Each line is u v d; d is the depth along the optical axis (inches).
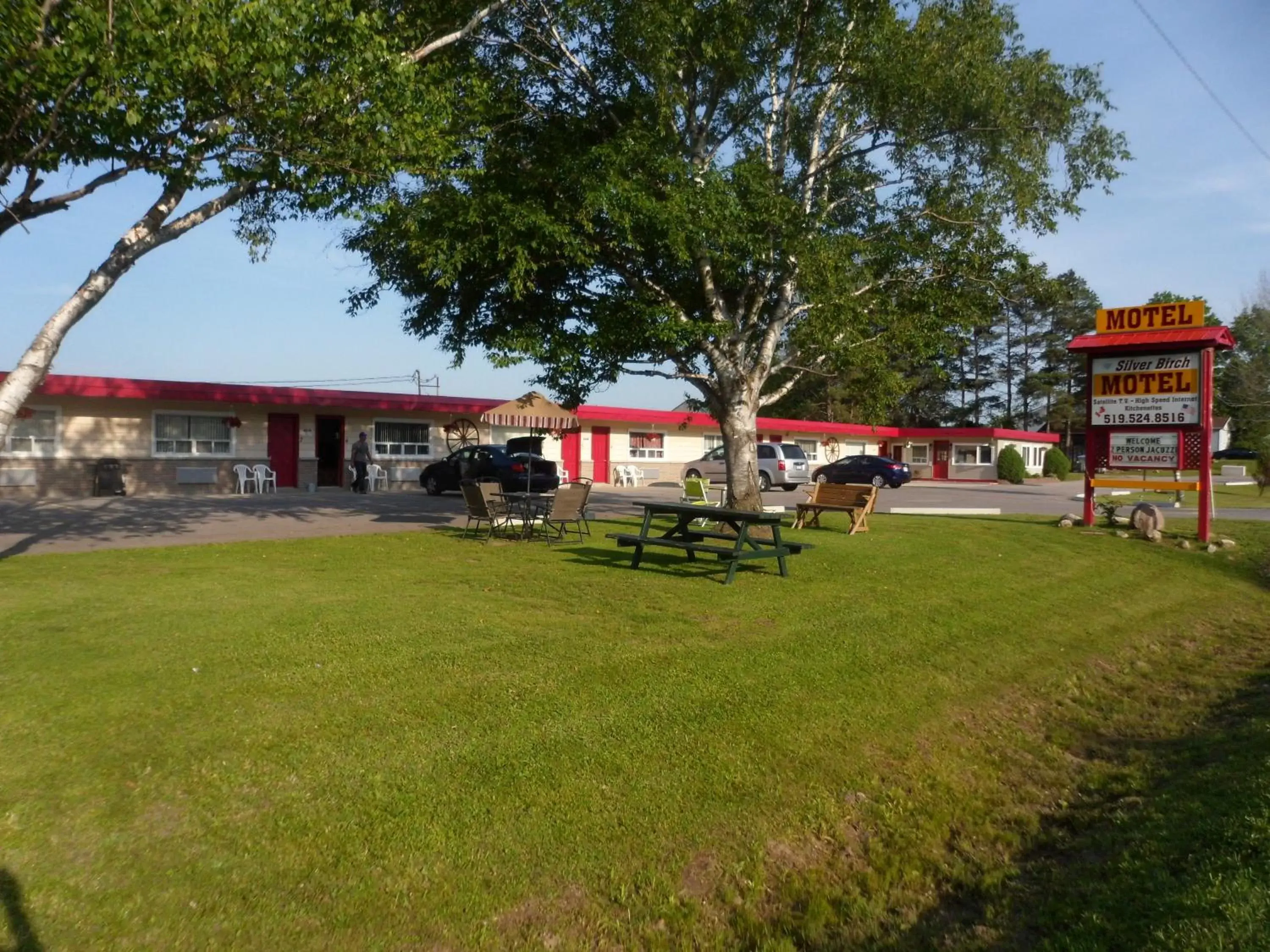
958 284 605.0
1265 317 1407.5
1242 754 246.7
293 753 196.1
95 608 309.7
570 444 1358.3
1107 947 151.9
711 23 515.5
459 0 483.5
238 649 261.6
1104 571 525.0
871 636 325.7
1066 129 571.8
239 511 740.0
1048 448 2206.0
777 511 786.2
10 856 153.0
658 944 159.9
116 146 354.6
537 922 158.6
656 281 579.2
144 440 936.3
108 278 370.6
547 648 280.1
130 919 143.3
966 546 564.1
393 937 148.9
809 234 532.7
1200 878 165.5
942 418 2849.4
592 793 194.5
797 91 593.6
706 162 571.2
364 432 1069.8
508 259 498.0
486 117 505.4
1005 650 343.6
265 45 354.3
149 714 209.3
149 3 329.7
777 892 182.5
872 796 222.5
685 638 301.3
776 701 253.4
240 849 162.7
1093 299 2618.1
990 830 219.0
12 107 333.7
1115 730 295.3
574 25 532.1
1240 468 1776.6
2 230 365.7
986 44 540.7
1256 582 546.0
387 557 463.8
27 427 868.0
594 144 543.8
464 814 180.4
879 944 171.8
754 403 605.3
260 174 399.9
